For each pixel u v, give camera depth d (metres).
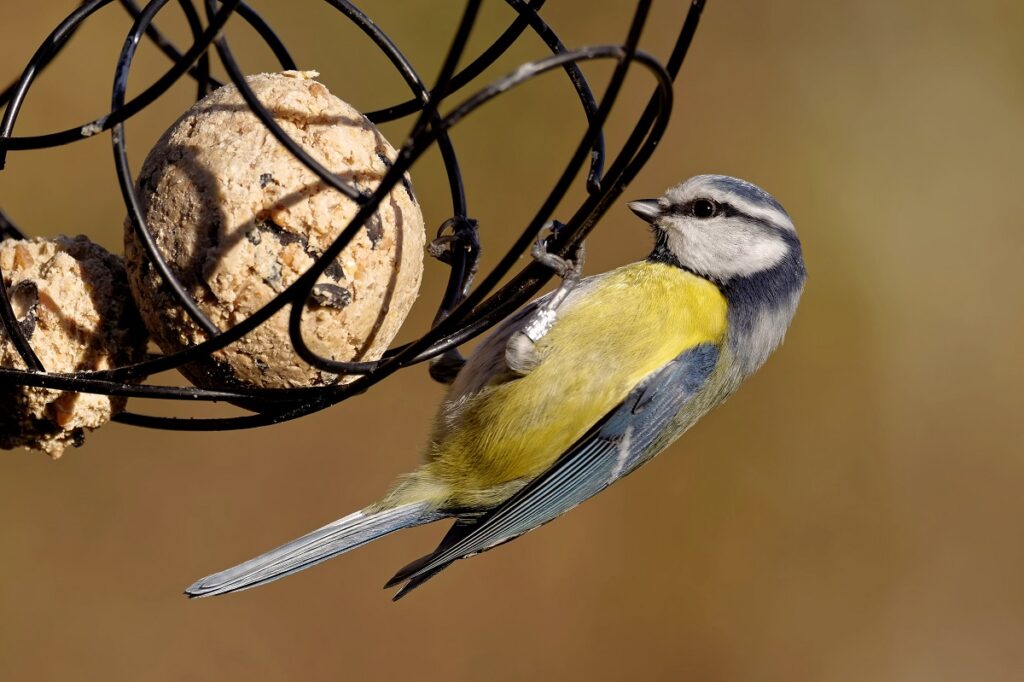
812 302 17.16
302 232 6.87
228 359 7.09
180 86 15.03
